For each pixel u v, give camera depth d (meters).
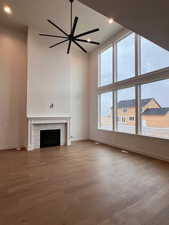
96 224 1.66
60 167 3.43
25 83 5.39
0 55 5.01
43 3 3.89
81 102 6.82
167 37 2.45
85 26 4.88
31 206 1.98
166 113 3.85
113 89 5.60
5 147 5.10
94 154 4.50
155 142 4.04
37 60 5.31
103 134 6.08
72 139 6.58
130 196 2.22
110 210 1.90
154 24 2.11
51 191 2.37
